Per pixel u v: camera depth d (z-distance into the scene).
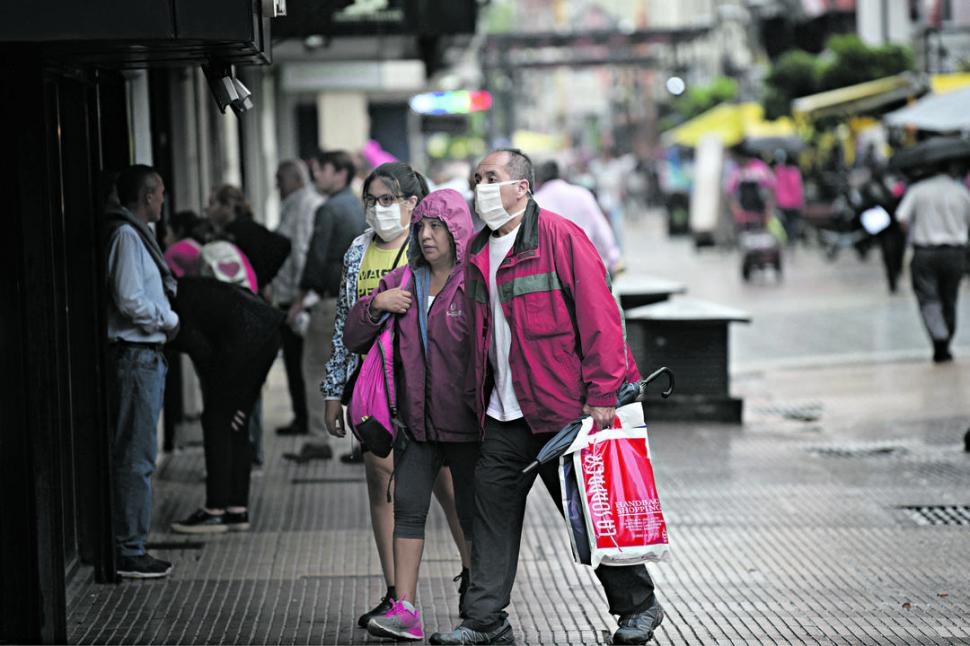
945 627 10.70
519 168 9.69
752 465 17.73
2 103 9.89
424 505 10.37
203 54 10.51
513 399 9.86
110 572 12.34
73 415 12.24
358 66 43.56
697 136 64.88
